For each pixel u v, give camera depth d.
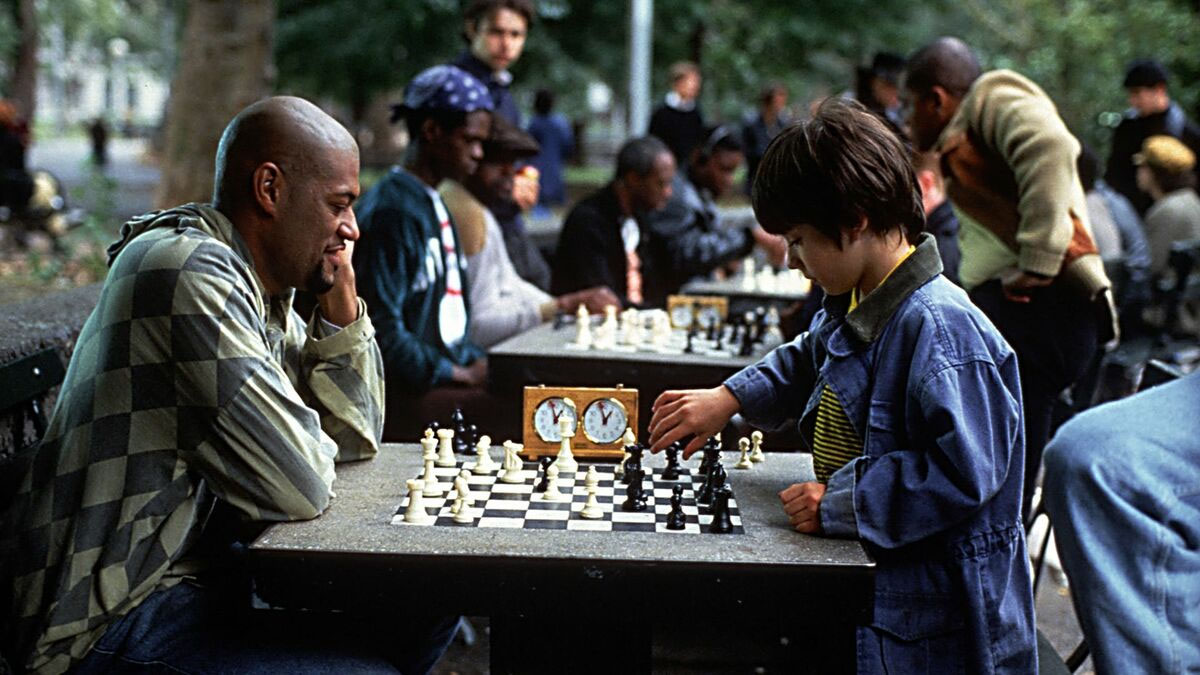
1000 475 2.44
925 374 2.46
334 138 2.72
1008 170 4.34
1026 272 4.19
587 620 2.34
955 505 2.40
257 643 2.57
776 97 12.65
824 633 2.61
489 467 2.95
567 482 2.86
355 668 2.53
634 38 12.88
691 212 7.09
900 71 6.73
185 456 2.53
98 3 45.53
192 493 2.56
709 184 7.89
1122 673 2.03
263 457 2.51
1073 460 2.09
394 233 4.53
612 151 30.98
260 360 2.55
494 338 5.14
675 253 6.89
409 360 4.41
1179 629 2.03
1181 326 7.92
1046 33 15.55
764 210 2.58
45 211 12.25
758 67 20.16
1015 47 16.38
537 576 2.31
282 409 2.55
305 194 2.70
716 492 2.55
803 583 2.31
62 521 2.51
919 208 2.57
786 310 5.63
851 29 19.81
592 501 2.58
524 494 2.75
